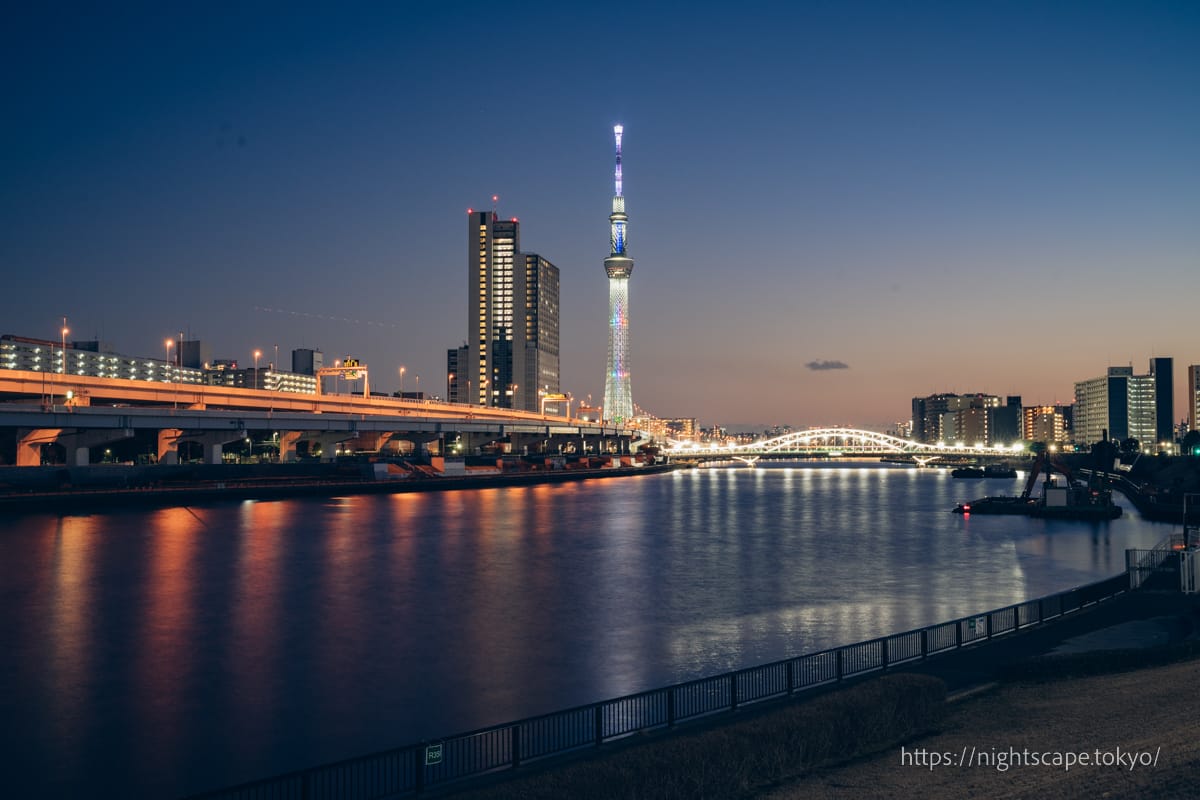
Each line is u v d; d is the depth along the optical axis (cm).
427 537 10425
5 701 3803
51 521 11594
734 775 2109
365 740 3288
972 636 4038
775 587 6881
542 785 1908
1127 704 2666
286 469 18238
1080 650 3741
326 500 16050
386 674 4234
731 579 7312
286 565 8000
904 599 6312
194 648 4778
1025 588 6819
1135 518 13900
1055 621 4428
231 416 16775
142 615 5688
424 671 4291
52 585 6825
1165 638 3953
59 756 3152
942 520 13562
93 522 11506
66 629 5253
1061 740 2353
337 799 2464
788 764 2250
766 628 5291
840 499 19625
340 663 4450
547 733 2969
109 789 2859
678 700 3288
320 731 3400
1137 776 1933
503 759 2703
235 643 4897
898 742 2477
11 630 5222
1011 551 9406
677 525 12456
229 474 16888
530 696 3856
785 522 13100
